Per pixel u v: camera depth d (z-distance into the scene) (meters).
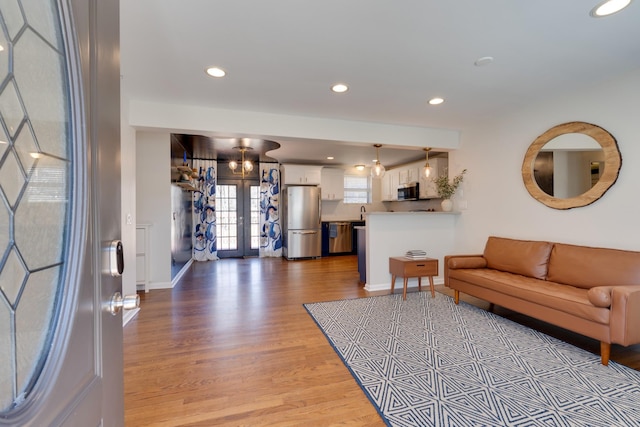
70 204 0.52
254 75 2.52
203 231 6.61
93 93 0.57
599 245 2.78
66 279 0.50
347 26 1.85
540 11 1.73
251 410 1.66
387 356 2.25
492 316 3.09
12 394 0.41
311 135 3.70
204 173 6.60
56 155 0.50
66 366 0.49
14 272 0.43
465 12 1.73
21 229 0.44
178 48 2.09
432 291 3.79
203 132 3.38
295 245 6.71
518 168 3.52
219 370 2.06
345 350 2.35
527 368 2.07
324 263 6.26
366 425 1.55
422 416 1.60
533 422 1.55
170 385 1.89
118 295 0.69
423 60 2.30
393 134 4.06
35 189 0.46
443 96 3.05
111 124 0.65
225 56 2.21
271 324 2.90
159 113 3.16
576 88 2.88
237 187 7.02
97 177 0.58
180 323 2.93
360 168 7.84
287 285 4.42
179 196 4.98
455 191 4.48
